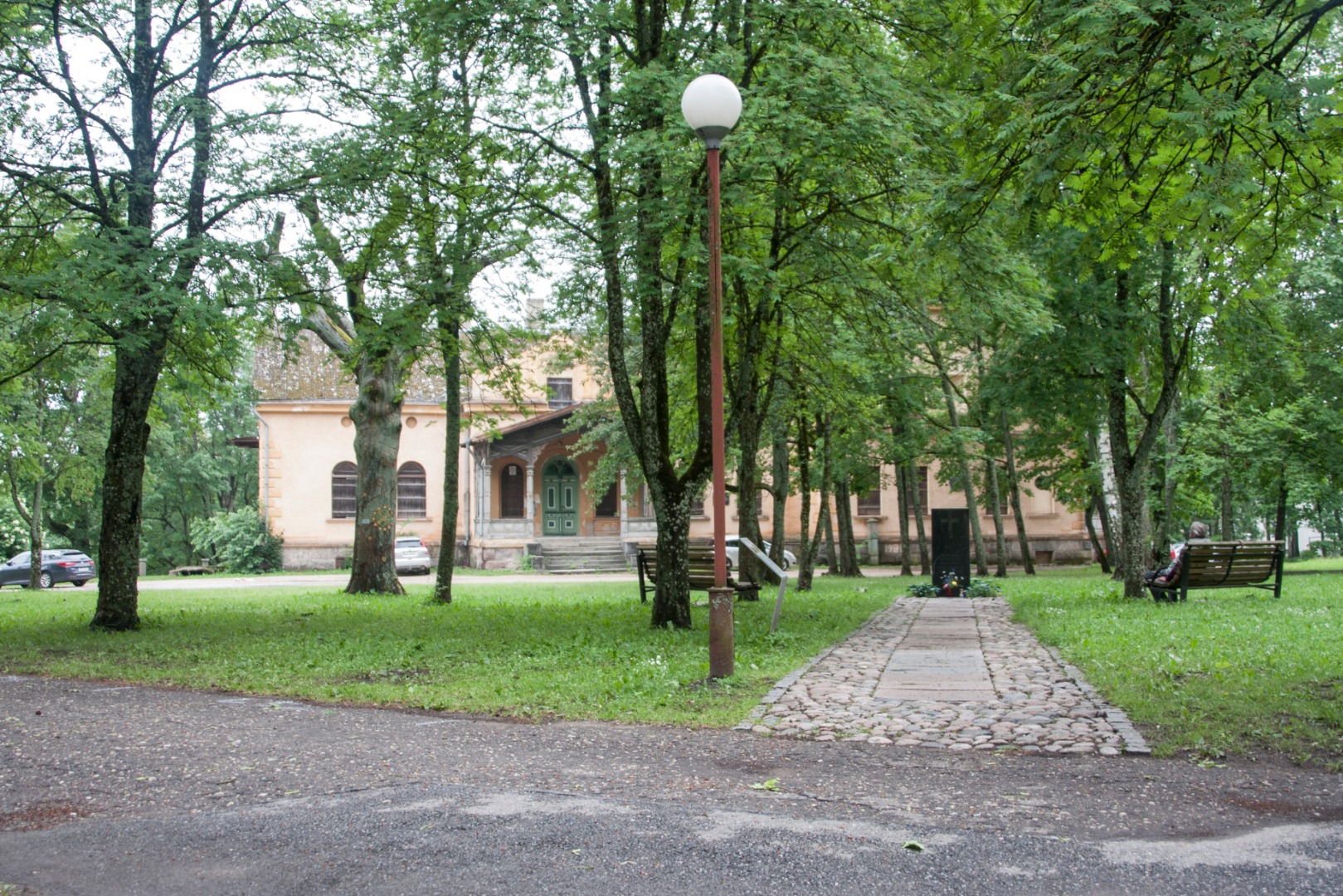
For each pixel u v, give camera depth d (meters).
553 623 14.76
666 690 8.45
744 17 12.73
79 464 32.47
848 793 5.38
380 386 23.31
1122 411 17.23
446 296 14.82
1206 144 7.33
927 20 13.06
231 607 19.53
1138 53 6.81
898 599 20.34
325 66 15.57
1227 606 14.94
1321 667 8.55
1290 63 7.79
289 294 13.98
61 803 5.36
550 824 4.86
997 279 13.37
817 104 11.61
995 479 30.83
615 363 14.07
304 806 5.22
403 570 38.44
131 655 11.66
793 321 17.67
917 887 4.03
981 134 7.82
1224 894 3.94
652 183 12.59
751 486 19.50
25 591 30.34
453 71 13.95
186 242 13.16
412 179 14.48
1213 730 6.58
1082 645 10.57
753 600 18.92
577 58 13.55
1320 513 48.03
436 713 7.80
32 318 13.94
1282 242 8.23
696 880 4.12
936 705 7.69
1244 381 20.89
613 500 44.75
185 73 15.05
